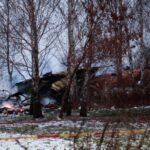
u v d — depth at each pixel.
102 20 36.66
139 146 9.88
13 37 39.34
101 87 48.12
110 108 45.94
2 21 39.91
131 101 45.66
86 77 39.28
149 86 46.03
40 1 38.16
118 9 37.56
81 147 9.79
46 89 57.38
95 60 37.66
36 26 37.91
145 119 21.50
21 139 20.97
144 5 45.31
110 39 37.47
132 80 46.34
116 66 42.59
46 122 32.12
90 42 36.69
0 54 43.53
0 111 51.09
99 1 36.34
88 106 47.12
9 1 39.12
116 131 9.09
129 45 41.25
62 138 21.05
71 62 37.88
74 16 37.66
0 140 20.33
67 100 38.59
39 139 20.81
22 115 44.12
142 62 46.97
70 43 37.69
